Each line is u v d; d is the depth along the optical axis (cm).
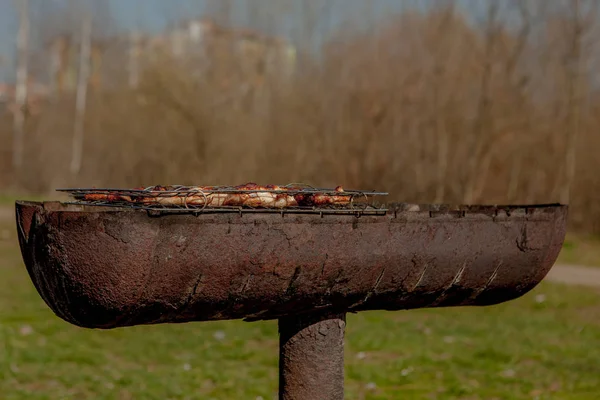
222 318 249
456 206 329
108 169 2405
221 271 228
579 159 1762
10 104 2919
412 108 1894
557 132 1781
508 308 776
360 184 1938
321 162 1970
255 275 234
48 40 2906
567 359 568
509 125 1742
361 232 249
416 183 1878
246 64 2227
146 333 623
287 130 2027
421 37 1900
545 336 649
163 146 2175
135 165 2294
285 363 279
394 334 638
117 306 218
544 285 920
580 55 1655
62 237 213
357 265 250
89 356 539
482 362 550
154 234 215
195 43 2331
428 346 599
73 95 2766
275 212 233
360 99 1945
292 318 277
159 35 2733
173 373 509
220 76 2195
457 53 1833
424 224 261
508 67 1745
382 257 254
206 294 230
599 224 1725
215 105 2138
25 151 2788
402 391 478
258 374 511
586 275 1029
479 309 769
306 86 2050
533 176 1836
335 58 2016
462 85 1830
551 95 1795
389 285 262
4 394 450
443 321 702
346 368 527
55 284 222
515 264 284
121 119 2330
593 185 1752
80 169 2488
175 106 2148
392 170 1903
